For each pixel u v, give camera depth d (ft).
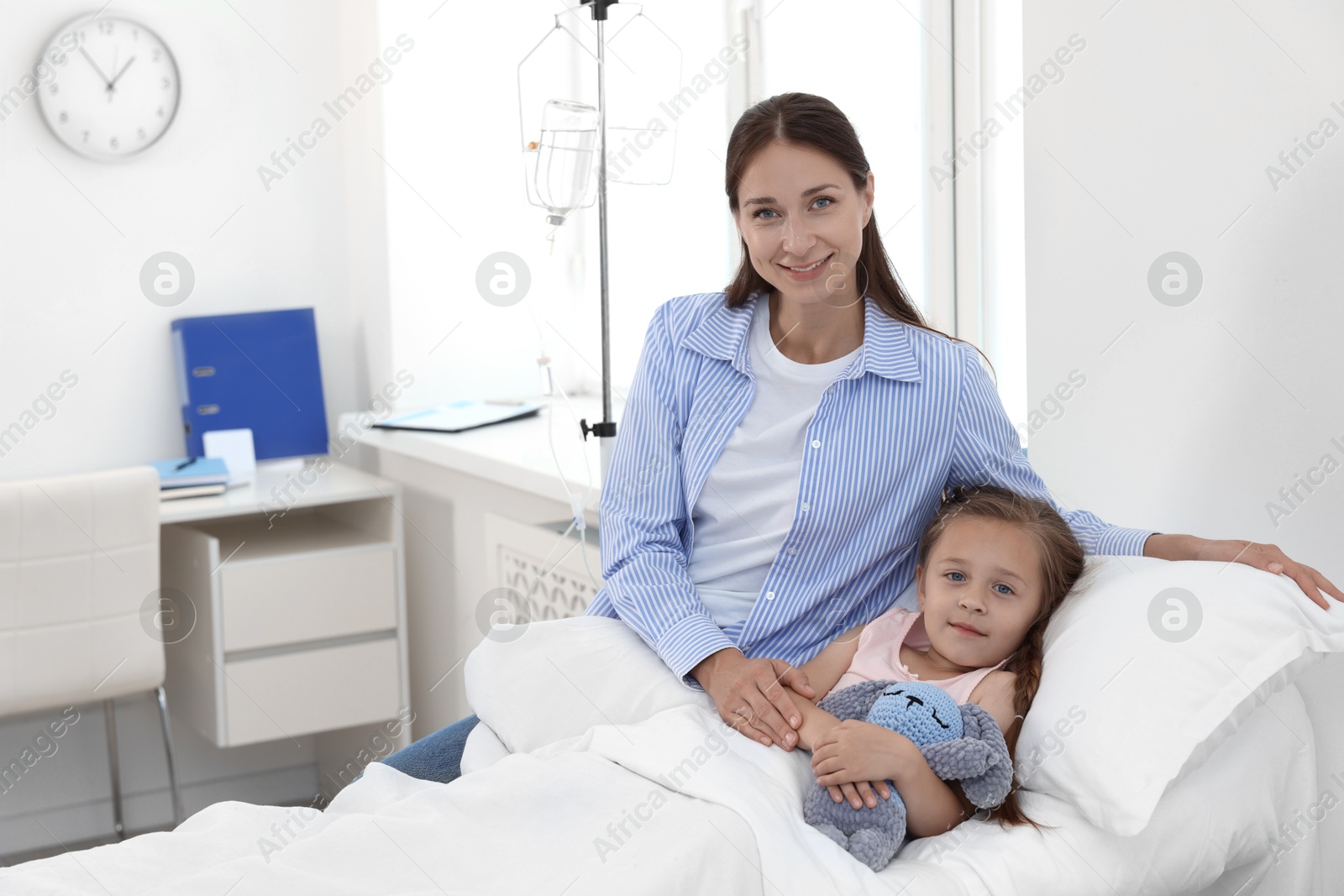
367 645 8.89
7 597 7.41
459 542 9.29
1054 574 4.33
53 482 7.47
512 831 3.71
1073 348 5.55
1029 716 4.00
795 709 4.09
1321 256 4.50
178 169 9.37
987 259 6.82
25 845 9.03
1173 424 5.14
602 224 6.35
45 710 8.35
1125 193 5.23
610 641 4.65
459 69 9.64
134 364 9.36
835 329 4.66
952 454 4.64
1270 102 4.62
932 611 4.34
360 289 10.07
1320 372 4.56
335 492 8.78
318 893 3.40
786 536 4.55
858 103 7.45
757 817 3.55
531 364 10.25
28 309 8.96
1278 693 4.30
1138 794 3.62
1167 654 3.84
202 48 9.36
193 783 9.64
